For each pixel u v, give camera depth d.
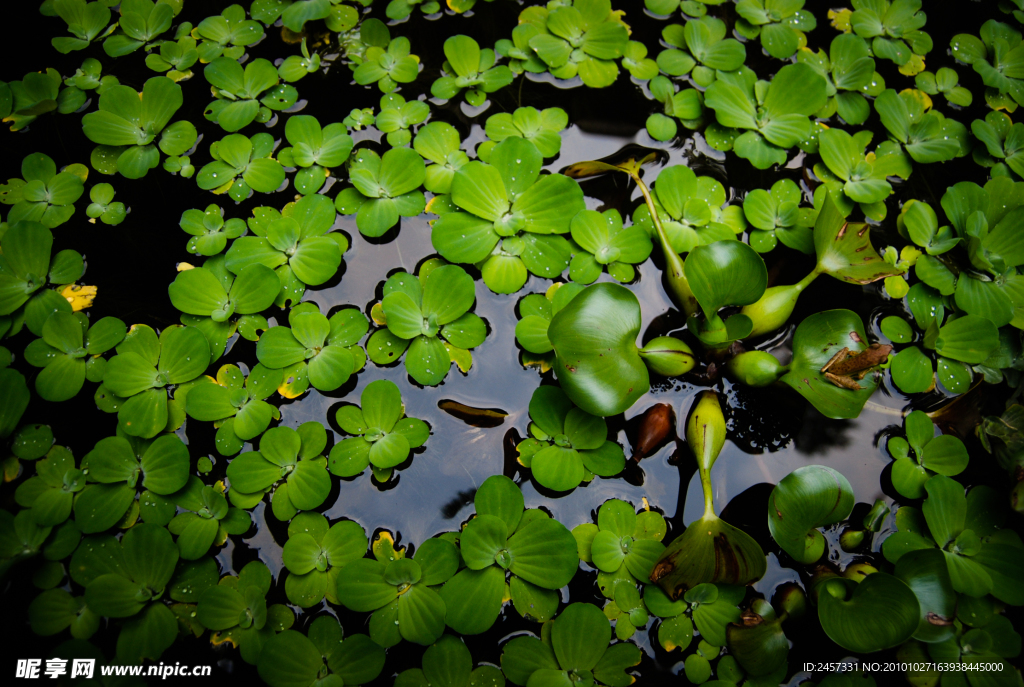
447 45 1.14
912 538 1.04
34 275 1.09
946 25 1.22
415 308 1.07
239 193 1.12
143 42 1.18
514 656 1.01
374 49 1.17
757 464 1.07
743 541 1.01
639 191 1.13
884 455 1.08
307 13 1.16
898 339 1.10
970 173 1.16
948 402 1.09
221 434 1.05
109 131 1.13
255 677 1.02
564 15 1.16
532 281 1.10
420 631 1.01
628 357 1.02
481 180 1.09
